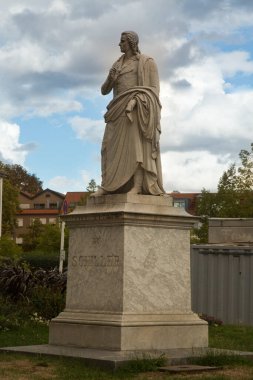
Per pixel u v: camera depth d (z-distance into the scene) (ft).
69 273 48.42
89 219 47.26
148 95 48.49
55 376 38.06
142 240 46.06
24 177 386.32
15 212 274.57
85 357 41.70
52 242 219.20
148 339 44.68
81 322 46.06
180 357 42.11
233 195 212.23
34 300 71.77
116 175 48.42
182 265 47.83
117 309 45.01
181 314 47.03
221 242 91.71
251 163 211.82
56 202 388.16
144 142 48.37
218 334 64.64
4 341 55.52
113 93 50.39
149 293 45.93
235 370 40.75
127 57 50.42
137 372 39.42
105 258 46.24
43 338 57.57
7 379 37.27
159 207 47.11
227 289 83.82
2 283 76.89
